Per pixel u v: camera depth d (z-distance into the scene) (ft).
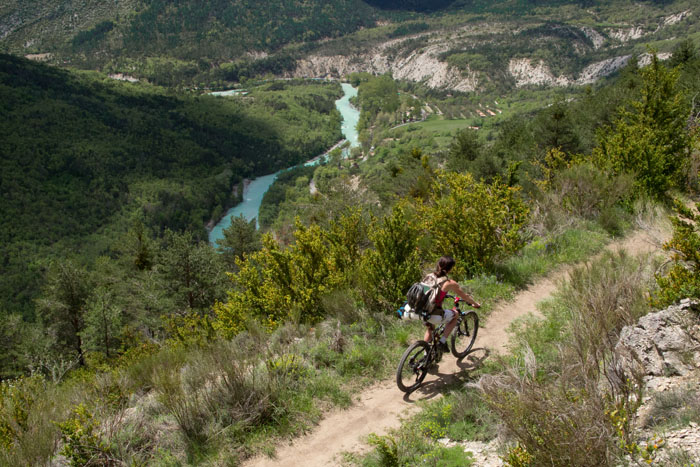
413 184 86.63
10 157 571.28
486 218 28.68
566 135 81.05
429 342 18.49
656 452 10.66
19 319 103.09
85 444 14.76
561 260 30.37
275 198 487.61
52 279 98.84
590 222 35.88
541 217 36.83
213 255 107.45
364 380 19.51
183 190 548.31
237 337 26.89
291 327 25.76
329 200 99.66
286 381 18.54
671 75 41.52
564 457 10.66
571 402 12.21
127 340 78.38
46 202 509.35
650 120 41.73
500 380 14.89
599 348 15.30
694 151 41.93
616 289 19.52
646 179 37.45
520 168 76.33
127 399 19.61
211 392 17.79
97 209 514.68
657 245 29.94
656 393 13.30
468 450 14.05
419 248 32.24
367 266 25.57
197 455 15.49
